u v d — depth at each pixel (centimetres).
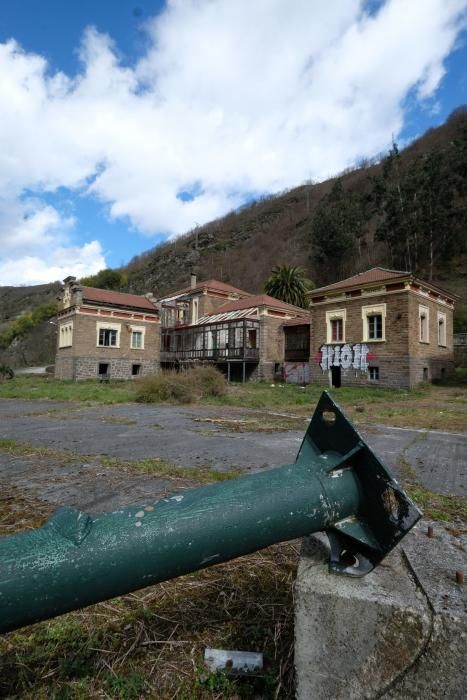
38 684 130
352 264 5016
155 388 1383
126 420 902
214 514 100
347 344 2070
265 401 1367
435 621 99
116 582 89
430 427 799
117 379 2831
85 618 166
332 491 115
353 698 104
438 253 4119
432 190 4144
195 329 3047
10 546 85
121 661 140
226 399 1404
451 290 3684
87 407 1223
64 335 2922
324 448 133
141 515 98
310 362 2256
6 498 327
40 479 389
